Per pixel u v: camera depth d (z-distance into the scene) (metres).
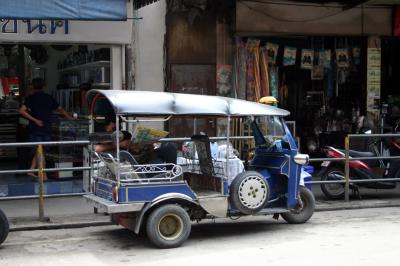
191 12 12.81
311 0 13.12
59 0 9.70
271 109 7.82
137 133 7.62
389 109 14.38
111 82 11.98
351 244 7.40
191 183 8.44
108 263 6.60
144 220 7.40
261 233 8.14
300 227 8.55
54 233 8.31
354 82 14.45
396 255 6.81
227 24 12.97
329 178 10.84
